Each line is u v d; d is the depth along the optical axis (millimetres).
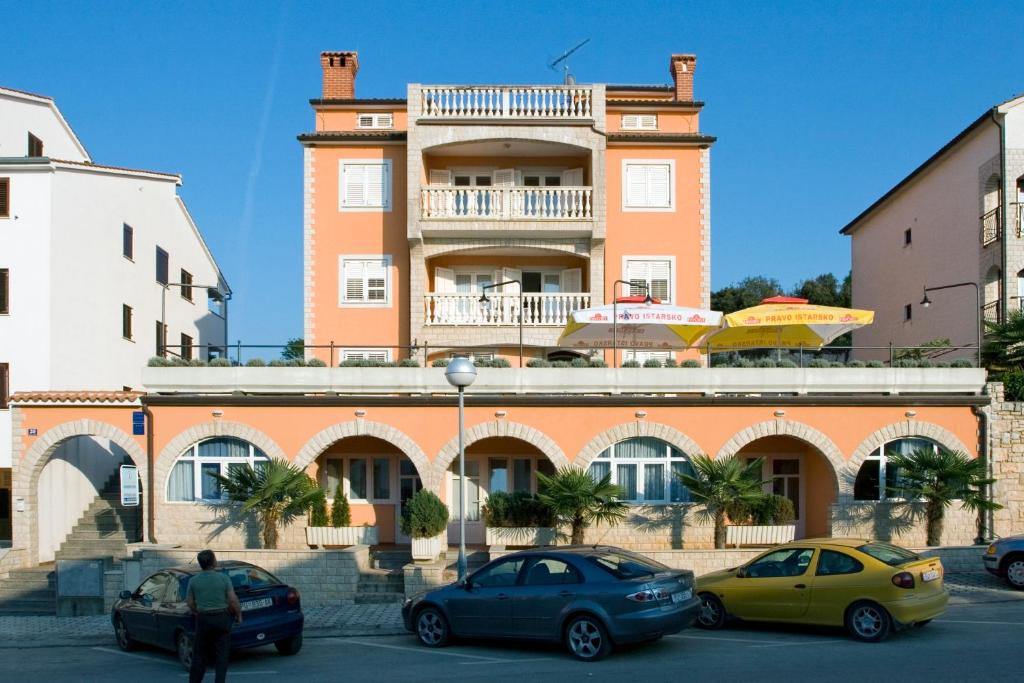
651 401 20766
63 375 25844
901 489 20016
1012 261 27328
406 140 29031
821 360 21797
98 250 27859
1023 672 11219
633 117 30203
